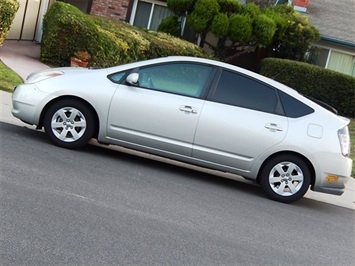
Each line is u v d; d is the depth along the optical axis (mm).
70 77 8688
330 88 21000
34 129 9617
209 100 8594
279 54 23359
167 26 22516
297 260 6137
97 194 6914
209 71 8742
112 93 8562
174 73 8719
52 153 8273
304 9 25812
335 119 8703
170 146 8578
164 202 7219
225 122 8500
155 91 8602
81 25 16391
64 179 7203
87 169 7902
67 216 5977
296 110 8680
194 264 5418
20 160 7547
